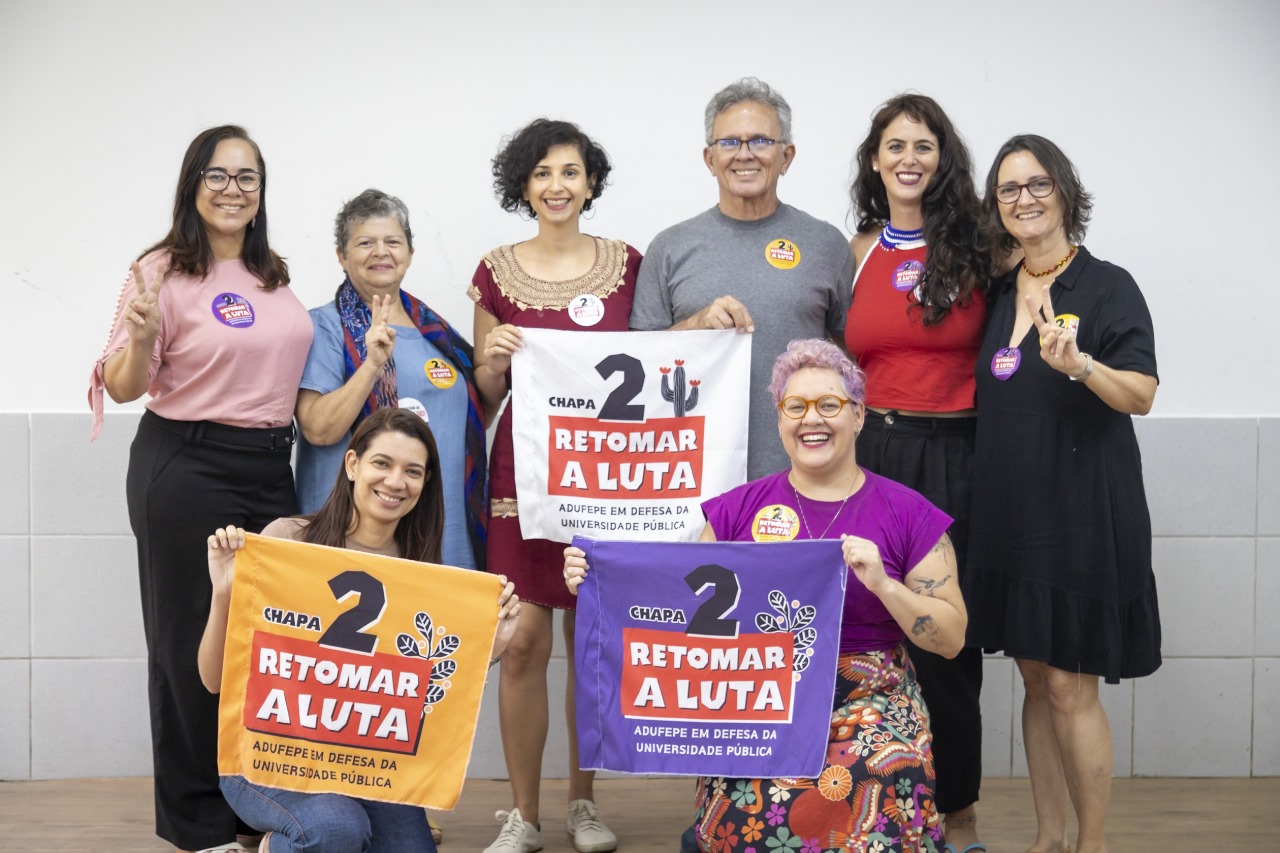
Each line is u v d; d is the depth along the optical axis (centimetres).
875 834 239
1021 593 286
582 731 262
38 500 375
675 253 322
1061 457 283
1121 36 388
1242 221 390
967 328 304
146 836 330
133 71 378
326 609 248
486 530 329
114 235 379
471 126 385
